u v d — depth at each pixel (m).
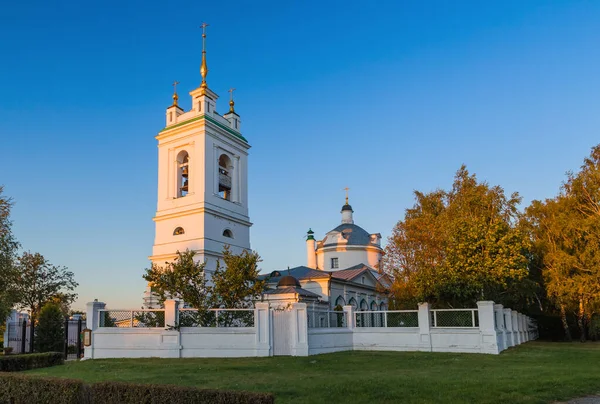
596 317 37.72
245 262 31.14
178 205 42.97
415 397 11.48
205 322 25.47
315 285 52.09
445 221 36.94
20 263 44.84
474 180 43.81
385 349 27.50
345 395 11.89
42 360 21.27
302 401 11.30
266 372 17.27
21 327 38.25
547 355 23.38
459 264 30.62
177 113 45.56
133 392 9.78
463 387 12.74
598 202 37.09
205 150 42.62
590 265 34.84
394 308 40.41
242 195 46.41
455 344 26.00
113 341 25.27
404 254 38.34
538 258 41.19
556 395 11.84
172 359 23.83
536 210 42.75
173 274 30.22
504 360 20.92
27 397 11.14
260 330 24.70
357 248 67.94
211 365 20.08
